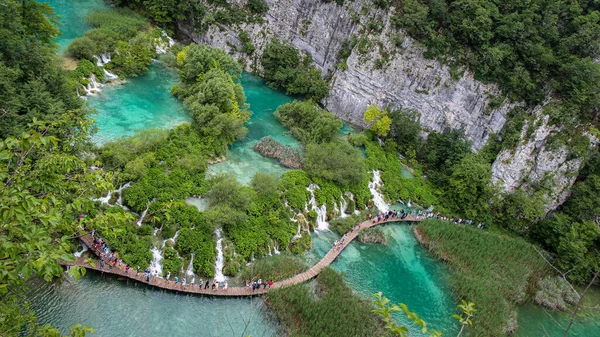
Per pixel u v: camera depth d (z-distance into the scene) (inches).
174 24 3440.0
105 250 1604.3
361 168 2496.3
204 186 2023.9
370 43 2982.3
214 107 2352.4
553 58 2551.7
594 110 2503.7
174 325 1521.9
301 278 1840.6
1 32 1815.9
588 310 2139.5
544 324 1985.7
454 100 2847.0
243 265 1827.0
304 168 2409.0
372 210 2453.2
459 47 2785.4
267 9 3344.0
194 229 1802.4
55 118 1720.0
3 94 1674.5
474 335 1740.9
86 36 2623.0
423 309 1870.1
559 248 2359.7
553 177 2516.0
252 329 1567.4
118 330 1440.7
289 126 2795.3
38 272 526.3
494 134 2751.0
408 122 2898.6
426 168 2881.4
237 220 1891.0
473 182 2566.4
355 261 2060.8
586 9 2736.2
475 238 2329.0
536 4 2706.7
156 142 2063.2
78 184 794.2
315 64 3319.4
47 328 600.1
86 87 2434.8
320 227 2242.9
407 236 2335.1
